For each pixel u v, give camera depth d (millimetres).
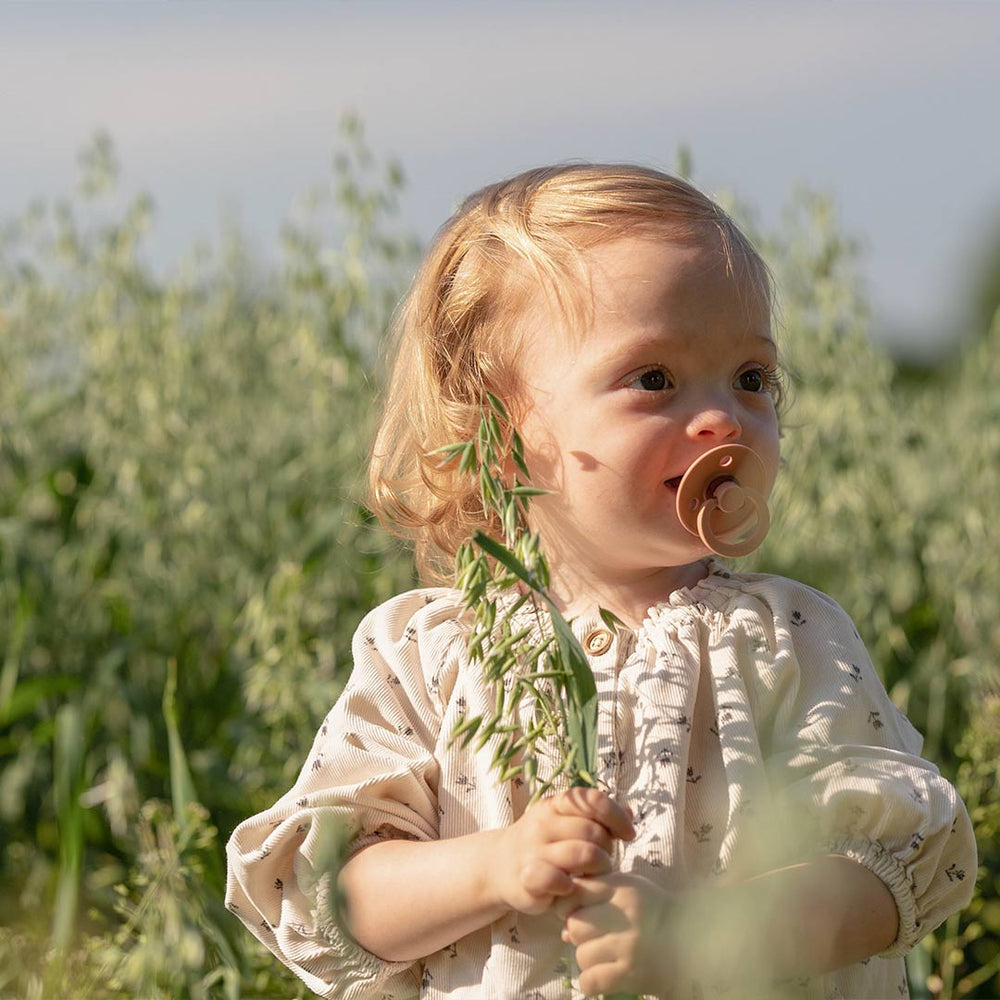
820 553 4852
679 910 2188
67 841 3922
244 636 4555
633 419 2494
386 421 3143
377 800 2555
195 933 3156
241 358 5922
